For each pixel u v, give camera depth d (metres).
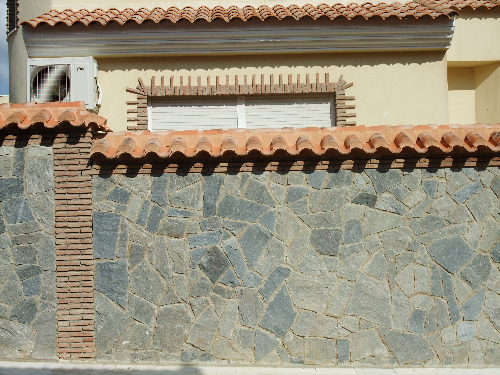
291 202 7.20
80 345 7.13
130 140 7.10
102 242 7.15
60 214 7.12
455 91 12.37
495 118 11.80
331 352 7.16
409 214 7.21
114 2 11.62
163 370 6.89
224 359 7.15
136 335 7.14
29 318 7.15
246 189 7.20
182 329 7.15
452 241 7.23
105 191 7.17
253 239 7.18
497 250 7.24
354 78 10.75
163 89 10.55
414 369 7.10
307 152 7.06
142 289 7.16
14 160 7.16
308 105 10.78
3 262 7.17
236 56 10.66
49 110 7.18
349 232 7.20
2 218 7.16
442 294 7.21
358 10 10.86
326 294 7.19
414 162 7.22
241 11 11.09
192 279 7.17
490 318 7.21
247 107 10.72
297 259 7.19
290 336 7.16
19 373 6.67
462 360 7.19
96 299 7.16
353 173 7.22
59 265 7.12
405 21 10.31
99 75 10.62
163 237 7.18
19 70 11.77
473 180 7.24
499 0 11.87
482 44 11.63
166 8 11.59
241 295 7.17
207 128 10.68
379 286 7.20
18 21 11.98
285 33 10.31
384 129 7.36
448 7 10.92
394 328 7.19
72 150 7.14
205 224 7.18
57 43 10.28
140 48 10.36
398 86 10.80
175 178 7.19
